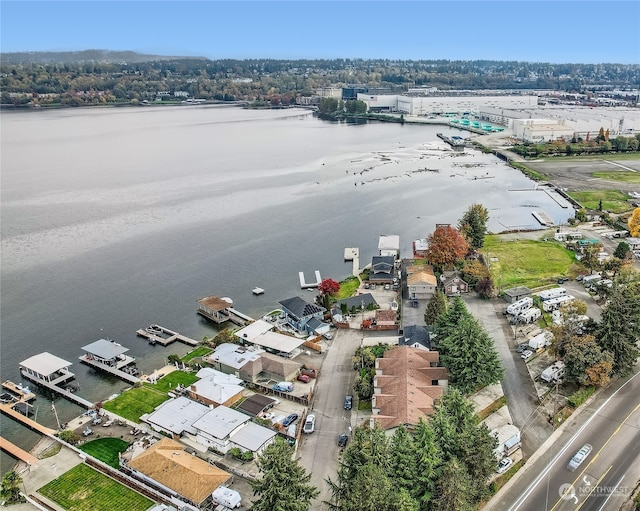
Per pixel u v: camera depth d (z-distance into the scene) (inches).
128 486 2898.6
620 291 3752.5
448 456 2518.5
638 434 3031.5
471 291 5123.0
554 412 3277.6
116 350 4315.9
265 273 6043.3
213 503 2696.9
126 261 6441.9
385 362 3695.9
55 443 3297.2
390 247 6156.5
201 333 4773.6
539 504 2566.4
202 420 3243.1
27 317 5064.0
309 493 2418.8
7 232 7475.4
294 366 3833.7
